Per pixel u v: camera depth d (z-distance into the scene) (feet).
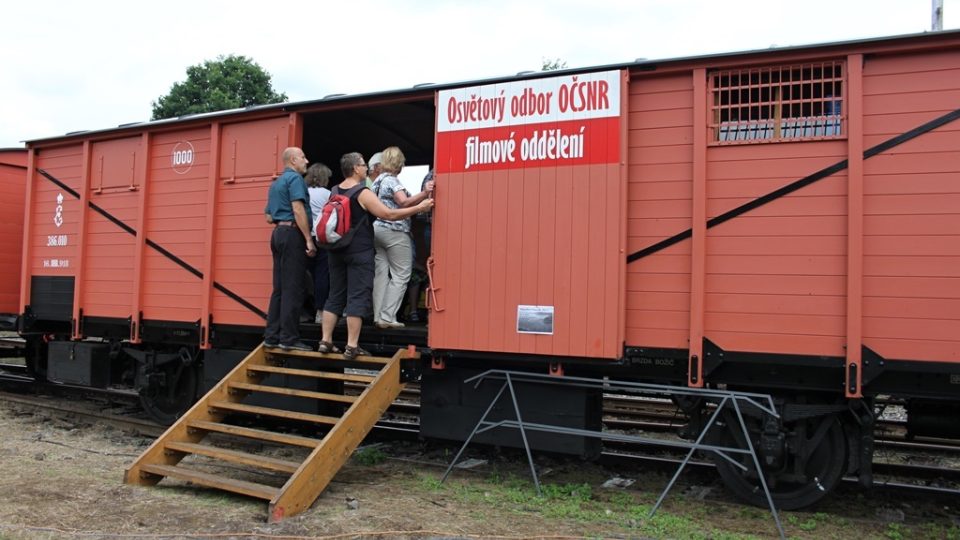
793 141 15.15
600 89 16.58
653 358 16.57
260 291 21.13
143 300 23.36
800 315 14.97
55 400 29.14
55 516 14.20
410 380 18.49
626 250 16.35
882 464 19.71
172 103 123.03
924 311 14.06
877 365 14.29
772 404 14.88
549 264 16.85
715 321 15.61
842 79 14.88
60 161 26.27
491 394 18.33
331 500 15.67
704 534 14.10
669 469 19.62
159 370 24.58
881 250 14.42
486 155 17.67
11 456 19.36
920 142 14.28
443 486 17.25
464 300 17.70
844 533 14.75
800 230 15.05
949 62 14.17
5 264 29.78
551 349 16.71
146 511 14.65
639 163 16.55
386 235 19.52
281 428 24.18
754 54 15.26
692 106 16.08
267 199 20.89
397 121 24.56
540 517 14.83
